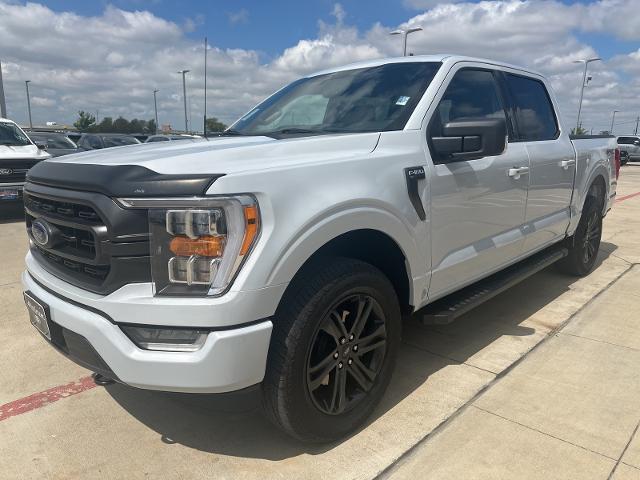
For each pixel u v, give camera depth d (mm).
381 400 2971
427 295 3057
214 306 2033
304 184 2271
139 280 2109
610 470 2393
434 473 2381
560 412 2869
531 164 3900
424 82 3232
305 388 2354
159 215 2049
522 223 3967
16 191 9109
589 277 5504
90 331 2191
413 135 2938
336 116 3311
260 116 3750
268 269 2109
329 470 2412
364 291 2553
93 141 20141
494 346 3738
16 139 10211
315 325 2326
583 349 3686
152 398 3076
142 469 2441
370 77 3506
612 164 5684
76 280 2336
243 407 2410
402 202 2703
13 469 2443
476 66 3648
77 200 2199
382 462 2463
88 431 2744
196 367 2064
